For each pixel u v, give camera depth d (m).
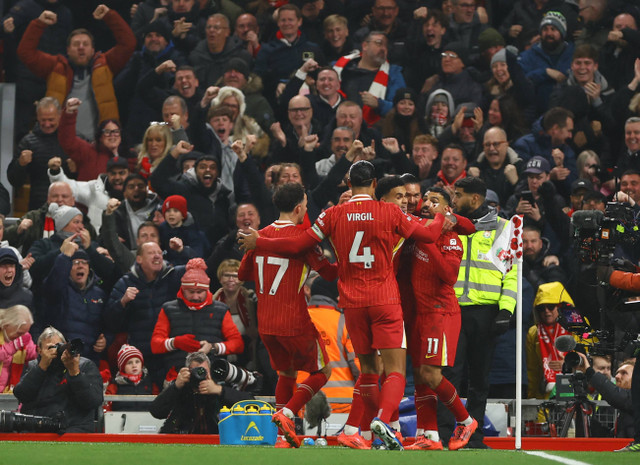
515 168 43.47
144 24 51.91
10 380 33.91
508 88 47.69
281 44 49.84
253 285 38.69
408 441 26.89
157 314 37.12
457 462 16.69
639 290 23.78
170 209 40.22
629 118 45.12
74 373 28.47
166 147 44.34
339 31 50.91
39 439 27.98
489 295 26.03
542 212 40.72
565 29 48.97
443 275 22.97
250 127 46.22
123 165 44.03
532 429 31.59
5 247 36.91
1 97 49.22
